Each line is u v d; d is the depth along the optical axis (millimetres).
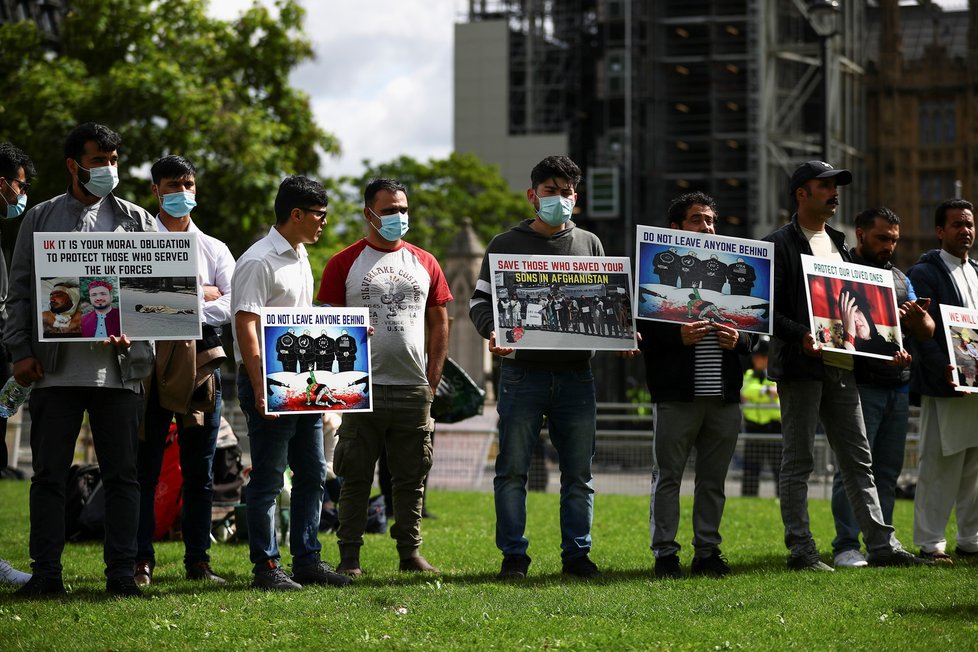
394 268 8750
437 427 21500
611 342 8586
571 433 8711
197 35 34812
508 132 75062
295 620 6941
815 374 9031
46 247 7547
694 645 6391
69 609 7152
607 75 67688
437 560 9867
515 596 7609
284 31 35094
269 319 8086
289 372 8109
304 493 8414
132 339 7621
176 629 6734
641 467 21875
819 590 7902
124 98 31297
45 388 7629
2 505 14430
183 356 8281
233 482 12055
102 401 7730
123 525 7758
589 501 8773
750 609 7246
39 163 30953
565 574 8688
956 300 10141
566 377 8680
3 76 34344
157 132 31422
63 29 34500
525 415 8641
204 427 8727
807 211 9320
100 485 11328
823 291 8969
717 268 8773
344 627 6789
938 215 10305
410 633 6664
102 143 7754
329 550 10531
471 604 7312
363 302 8672
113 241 7641
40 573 7660
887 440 9930
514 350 8672
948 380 9617
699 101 68125
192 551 8781
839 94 69938
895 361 9141
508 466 8695
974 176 74312
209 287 8867
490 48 75562
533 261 8555
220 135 31609
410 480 8992
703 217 9109
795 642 6465
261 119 33469
